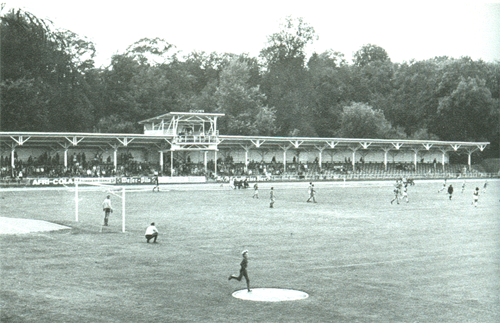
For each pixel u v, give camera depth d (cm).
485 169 12038
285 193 6731
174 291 1912
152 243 2862
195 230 3366
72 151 8506
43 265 2278
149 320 1599
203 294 1883
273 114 12481
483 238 3108
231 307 1741
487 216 4219
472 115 12238
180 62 13762
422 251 2694
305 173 9631
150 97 11938
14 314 1631
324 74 14375
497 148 12425
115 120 11288
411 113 13988
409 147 11219
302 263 2397
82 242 2862
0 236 3011
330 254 2605
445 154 12288
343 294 1908
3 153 7856
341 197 6147
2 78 8131
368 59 16512
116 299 1803
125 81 12406
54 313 1648
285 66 14050
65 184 7388
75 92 10238
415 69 14512
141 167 8662
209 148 8725
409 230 3419
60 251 2595
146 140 8644
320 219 3975
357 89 14625
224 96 12088
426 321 1627
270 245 2842
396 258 2517
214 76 14912
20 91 8194
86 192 6512
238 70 12481
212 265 2334
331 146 9812
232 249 2717
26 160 8069
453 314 1691
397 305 1781
